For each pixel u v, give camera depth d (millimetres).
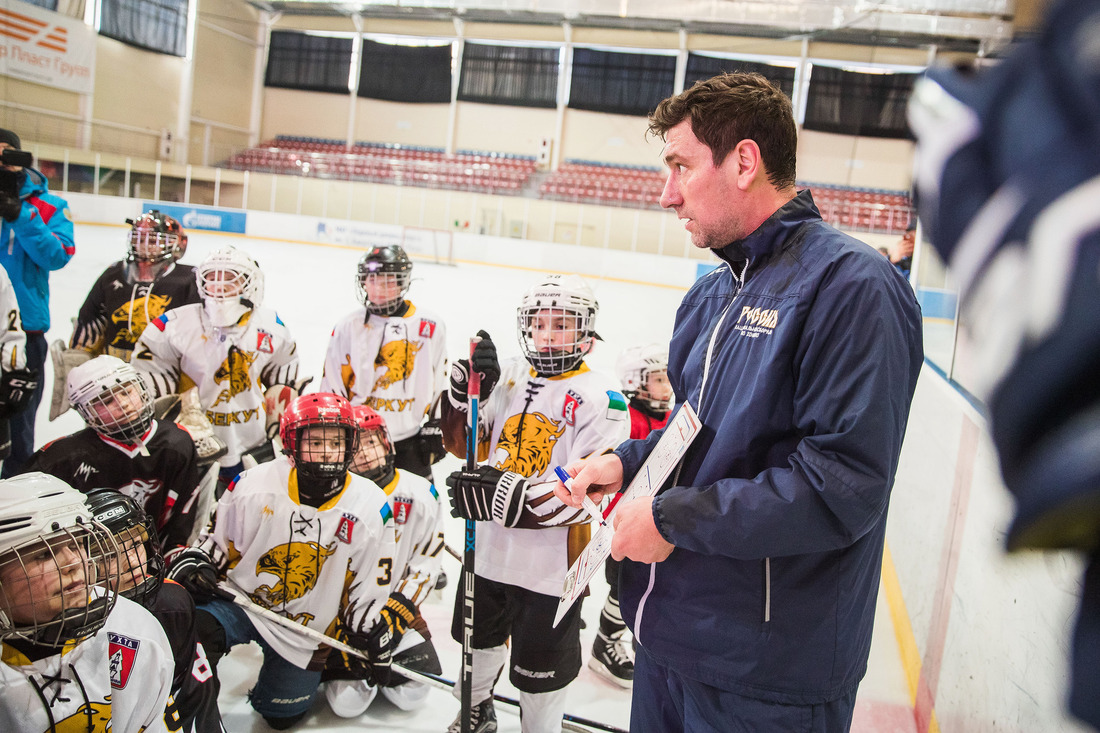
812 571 1254
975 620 1976
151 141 21016
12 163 3389
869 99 20172
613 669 2666
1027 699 1513
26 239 3473
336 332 3518
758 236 1298
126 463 2500
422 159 23109
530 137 22781
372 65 23609
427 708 2400
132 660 1514
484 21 22484
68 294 8109
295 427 2100
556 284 2158
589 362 7820
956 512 2373
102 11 19188
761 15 14836
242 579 2213
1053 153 288
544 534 2070
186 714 1750
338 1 21750
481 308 10859
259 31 24109
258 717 2270
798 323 1198
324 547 2197
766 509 1130
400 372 3438
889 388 1110
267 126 24531
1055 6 304
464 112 23172
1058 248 273
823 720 1286
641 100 21984
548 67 22422
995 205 315
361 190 19625
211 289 3119
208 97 22656
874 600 1334
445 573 3391
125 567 1530
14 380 2936
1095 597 303
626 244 18641
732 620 1285
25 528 1333
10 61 17172
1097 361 255
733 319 1325
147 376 3178
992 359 304
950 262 348
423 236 17453
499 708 2443
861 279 1140
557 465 2180
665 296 14547
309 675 2184
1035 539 275
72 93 18812
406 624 2293
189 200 19078
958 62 382
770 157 1272
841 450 1114
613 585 2645
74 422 4414
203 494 3006
